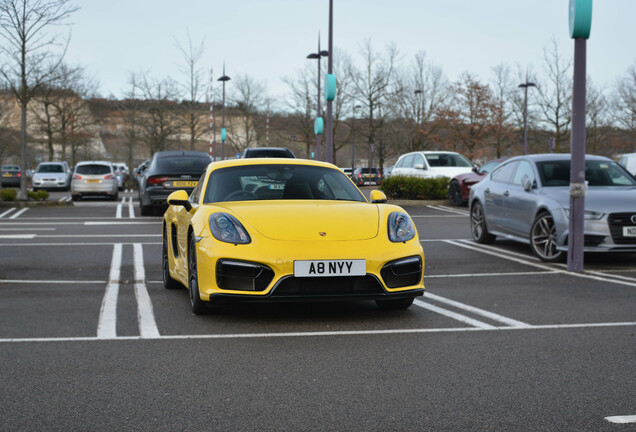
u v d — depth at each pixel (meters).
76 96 49.84
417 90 51.53
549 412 3.39
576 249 8.59
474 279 7.98
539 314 5.91
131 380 3.96
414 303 6.44
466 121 52.25
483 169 20.72
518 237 10.30
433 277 8.14
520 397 3.63
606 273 8.45
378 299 5.40
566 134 48.56
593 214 8.84
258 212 5.68
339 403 3.54
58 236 12.50
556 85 48.09
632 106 46.91
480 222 11.56
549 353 4.57
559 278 8.05
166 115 41.75
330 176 6.73
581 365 4.27
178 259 6.71
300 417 3.33
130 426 3.21
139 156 77.06
